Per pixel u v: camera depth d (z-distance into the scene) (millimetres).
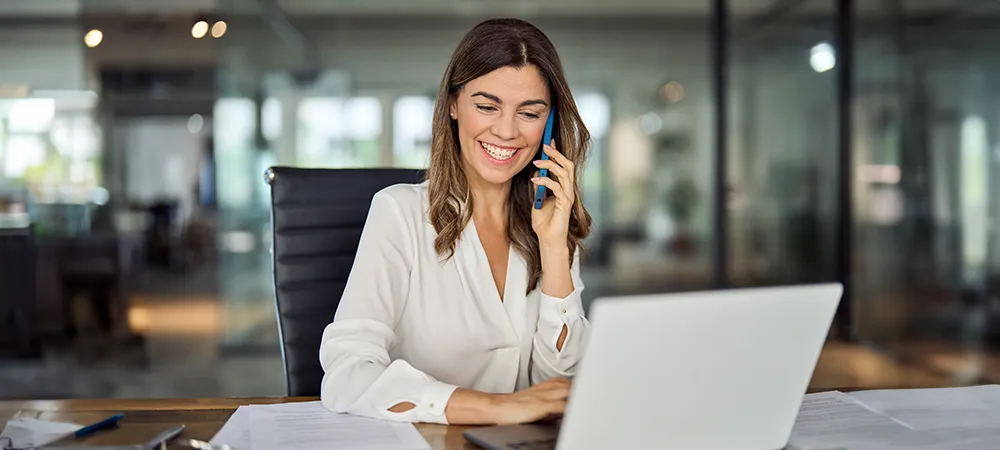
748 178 6781
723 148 6957
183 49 5793
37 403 1330
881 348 5375
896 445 1086
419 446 1072
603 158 7215
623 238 7254
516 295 1521
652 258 7258
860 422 1194
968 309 4598
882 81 5352
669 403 955
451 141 1502
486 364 1496
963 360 4629
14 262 5555
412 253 1494
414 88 6590
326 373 1298
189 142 5812
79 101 5789
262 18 6074
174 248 5781
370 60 6551
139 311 5734
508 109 1416
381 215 1501
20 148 5738
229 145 5891
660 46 7121
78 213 5703
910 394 1364
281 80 6238
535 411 1155
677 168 7207
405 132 6582
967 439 1110
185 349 5656
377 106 6555
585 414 924
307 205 1760
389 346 1401
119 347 5621
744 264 6844
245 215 5887
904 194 5152
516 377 1504
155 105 5789
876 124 5434
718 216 7012
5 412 1273
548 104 1453
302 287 1737
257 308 5836
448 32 6637
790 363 1009
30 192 5691
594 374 904
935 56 4820
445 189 1495
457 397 1178
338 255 1767
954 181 4695
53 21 5816
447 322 1482
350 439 1103
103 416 1207
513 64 1404
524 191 1569
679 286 7234
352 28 6535
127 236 5738
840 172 5793
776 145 6484
